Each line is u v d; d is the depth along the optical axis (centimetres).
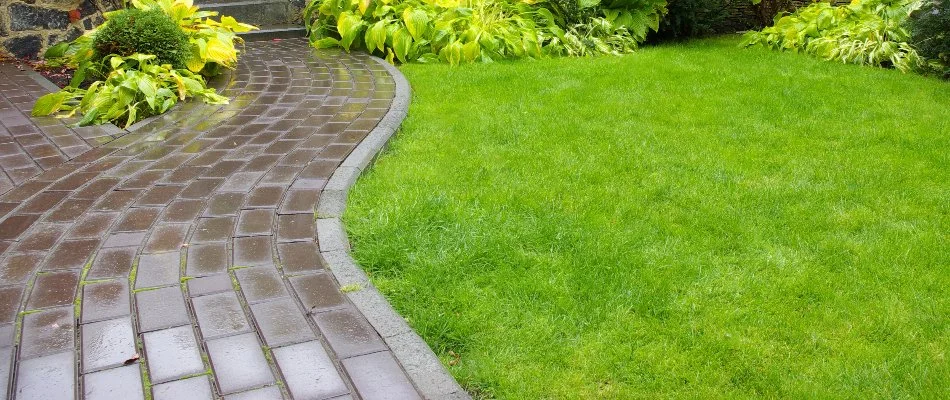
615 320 235
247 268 257
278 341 212
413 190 338
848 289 255
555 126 450
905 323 233
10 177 353
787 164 388
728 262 275
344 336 216
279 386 193
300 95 534
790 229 305
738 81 587
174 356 204
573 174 365
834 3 881
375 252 271
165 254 267
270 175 354
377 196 333
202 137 424
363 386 194
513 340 225
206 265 258
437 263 267
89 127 446
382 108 490
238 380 194
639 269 268
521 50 685
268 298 237
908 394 199
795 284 257
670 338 227
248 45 762
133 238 280
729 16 892
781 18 804
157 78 511
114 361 201
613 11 777
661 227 306
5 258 261
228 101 514
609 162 387
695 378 207
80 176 354
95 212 307
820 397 197
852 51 691
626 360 215
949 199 336
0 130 438
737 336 226
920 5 697
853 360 215
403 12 701
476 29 675
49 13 650
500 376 208
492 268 269
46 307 228
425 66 654
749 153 405
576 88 559
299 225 295
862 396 198
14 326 217
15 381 192
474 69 633
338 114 474
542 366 213
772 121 474
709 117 479
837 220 313
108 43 527
